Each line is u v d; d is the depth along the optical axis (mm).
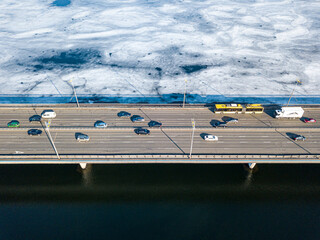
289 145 75750
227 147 74438
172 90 125562
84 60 153375
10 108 89625
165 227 64500
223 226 65125
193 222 65688
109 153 70938
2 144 73562
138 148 73375
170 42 176875
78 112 89500
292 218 67312
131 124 83688
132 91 124438
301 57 159000
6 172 79250
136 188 74438
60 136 77375
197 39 182125
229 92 124750
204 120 86875
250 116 89375
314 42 179000
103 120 85438
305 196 73375
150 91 124688
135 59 155125
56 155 69188
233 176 79312
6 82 130125
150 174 79188
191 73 140875
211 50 167000
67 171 79812
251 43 177625
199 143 76062
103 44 173625
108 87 127375
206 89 126812
